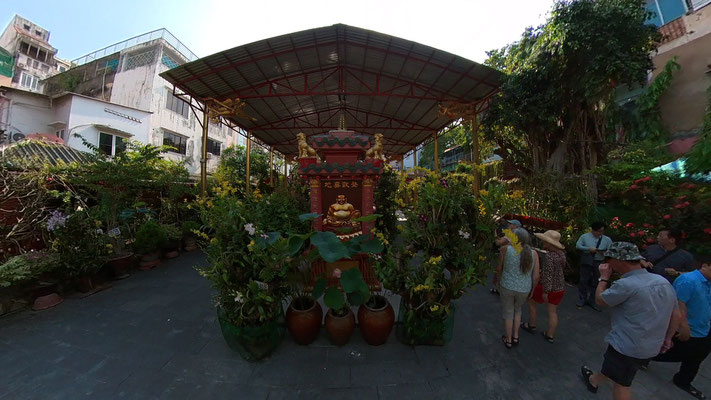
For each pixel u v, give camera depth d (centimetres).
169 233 679
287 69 724
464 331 345
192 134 1556
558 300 314
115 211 585
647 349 200
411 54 631
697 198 388
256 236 278
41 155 733
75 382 251
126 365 275
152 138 1301
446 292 299
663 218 420
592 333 343
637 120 744
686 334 225
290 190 869
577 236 511
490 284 509
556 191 572
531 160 773
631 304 207
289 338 320
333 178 462
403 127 1106
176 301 428
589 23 505
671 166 483
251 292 278
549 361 288
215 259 297
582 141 650
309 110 1059
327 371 267
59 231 431
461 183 330
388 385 250
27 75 1742
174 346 308
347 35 600
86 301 425
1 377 256
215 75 678
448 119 959
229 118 935
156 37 1427
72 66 1603
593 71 514
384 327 296
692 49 673
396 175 847
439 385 251
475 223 320
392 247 321
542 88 609
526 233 309
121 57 1417
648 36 500
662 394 244
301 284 352
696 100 657
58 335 328
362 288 271
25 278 380
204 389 244
